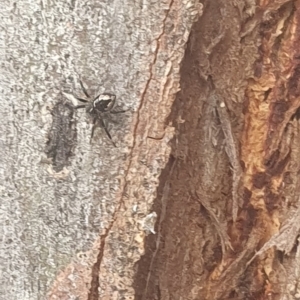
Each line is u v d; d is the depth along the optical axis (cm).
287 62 15
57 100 15
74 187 15
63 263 15
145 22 14
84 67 14
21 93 15
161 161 14
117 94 14
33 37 14
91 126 14
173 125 15
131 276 15
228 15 15
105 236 15
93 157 15
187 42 14
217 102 15
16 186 15
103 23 14
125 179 15
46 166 15
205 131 15
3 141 15
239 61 15
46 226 15
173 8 14
